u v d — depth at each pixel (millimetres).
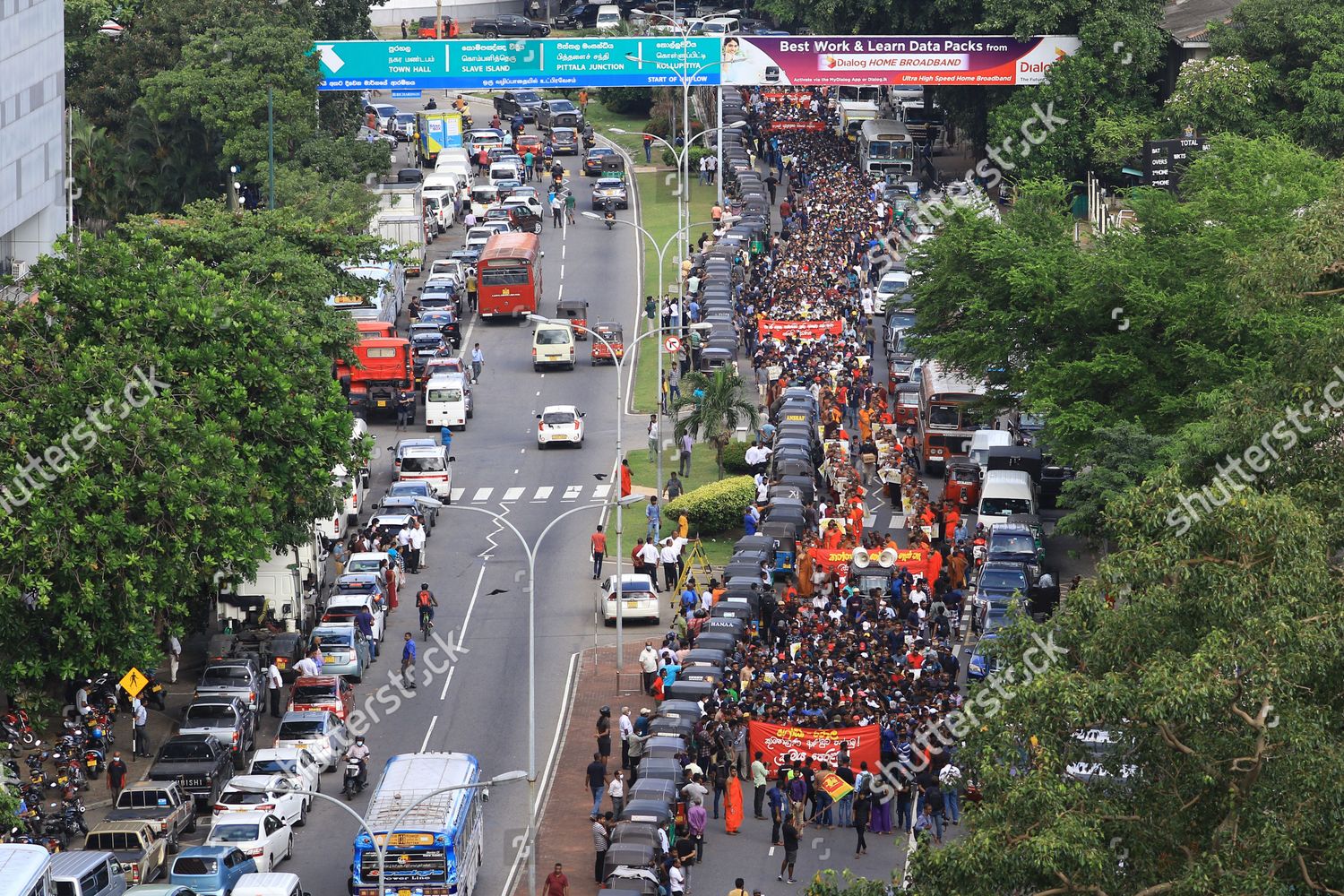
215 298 138125
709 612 147250
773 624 145000
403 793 110688
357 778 126625
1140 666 74250
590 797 126250
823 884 79812
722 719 125562
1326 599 75312
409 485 180750
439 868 106250
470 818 112438
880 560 151250
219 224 174625
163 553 123625
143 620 121875
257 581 149625
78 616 119500
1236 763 72375
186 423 127000
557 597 163000
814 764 120125
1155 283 158000
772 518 164875
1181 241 160875
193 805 121312
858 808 114625
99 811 124062
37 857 86188
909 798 118938
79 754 127812
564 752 133250
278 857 116438
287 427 139125
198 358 133875
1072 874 72000
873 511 177250
